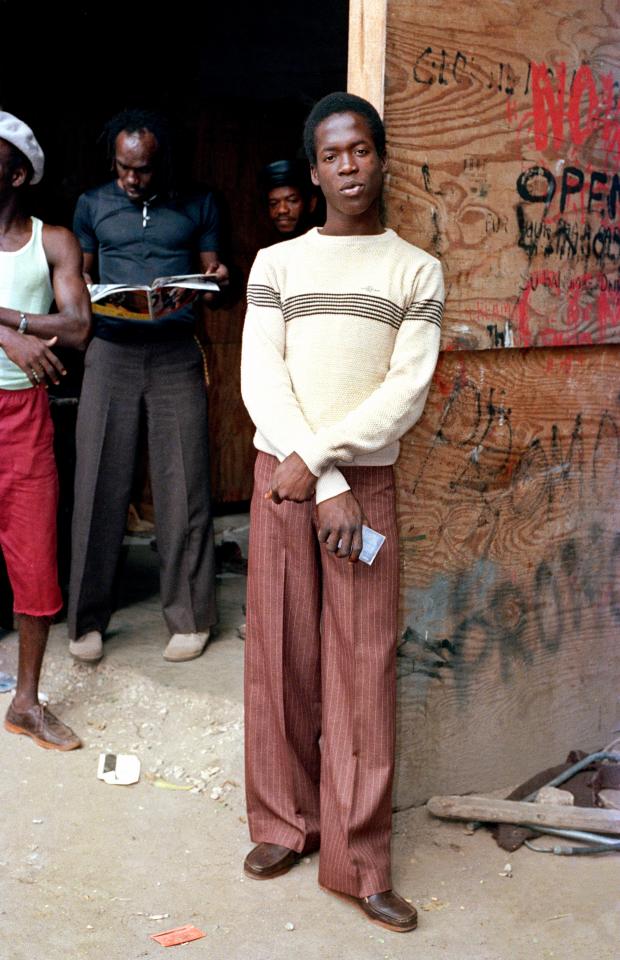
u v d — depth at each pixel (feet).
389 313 8.30
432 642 10.18
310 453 7.97
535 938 8.55
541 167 9.94
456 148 9.32
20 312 10.59
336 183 8.13
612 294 10.69
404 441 9.55
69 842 9.78
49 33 17.87
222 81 20.10
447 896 9.10
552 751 11.34
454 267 9.49
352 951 8.32
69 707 12.55
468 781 10.75
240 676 13.07
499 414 10.14
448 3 9.02
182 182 13.48
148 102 19.31
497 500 10.32
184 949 8.29
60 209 18.66
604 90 10.28
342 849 8.71
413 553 9.85
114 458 13.25
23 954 8.16
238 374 20.80
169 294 12.02
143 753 11.51
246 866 9.28
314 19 19.72
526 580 10.72
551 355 10.42
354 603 8.59
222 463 20.99
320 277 8.34
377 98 8.81
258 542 8.87
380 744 8.72
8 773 11.00
